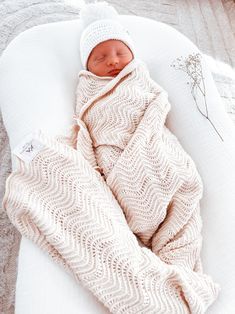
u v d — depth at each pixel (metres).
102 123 1.23
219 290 1.03
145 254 1.01
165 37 1.45
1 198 1.46
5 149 1.56
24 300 0.94
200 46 2.00
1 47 1.79
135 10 2.06
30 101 1.26
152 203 1.10
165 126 1.30
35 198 1.06
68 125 1.27
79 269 0.97
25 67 1.33
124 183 1.12
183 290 0.96
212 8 2.18
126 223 1.09
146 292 0.94
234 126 1.27
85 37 1.36
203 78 1.33
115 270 0.97
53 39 1.42
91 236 1.00
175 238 1.09
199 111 1.28
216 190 1.17
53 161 1.11
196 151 1.24
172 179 1.11
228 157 1.19
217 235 1.11
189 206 1.10
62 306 0.93
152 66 1.43
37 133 1.16
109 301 0.95
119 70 1.33
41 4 1.96
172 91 1.35
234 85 1.87
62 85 1.35
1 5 1.92
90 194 1.07
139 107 1.23
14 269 1.35
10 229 1.41
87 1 2.03
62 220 1.04
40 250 1.01
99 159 1.21
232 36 2.07
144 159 1.13
